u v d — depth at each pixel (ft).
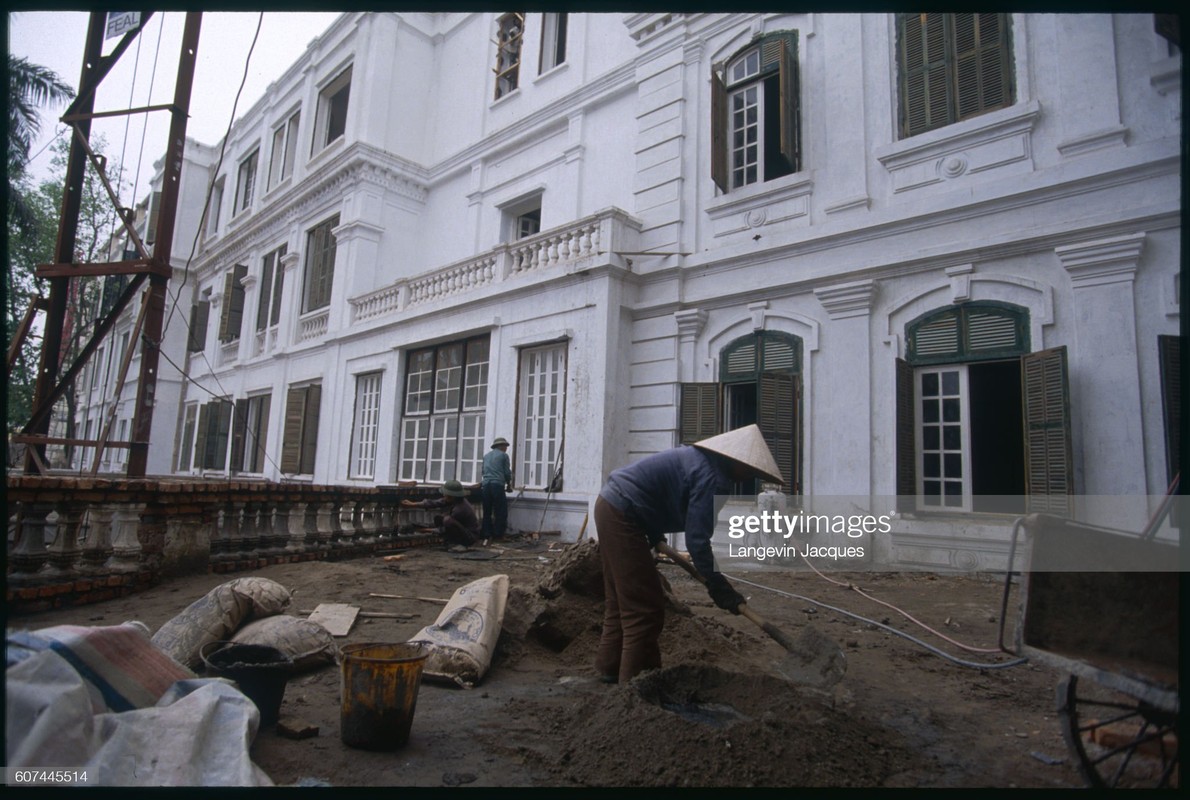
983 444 37.65
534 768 8.61
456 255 51.57
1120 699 10.37
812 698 10.23
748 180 33.42
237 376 67.51
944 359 25.59
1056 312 23.04
